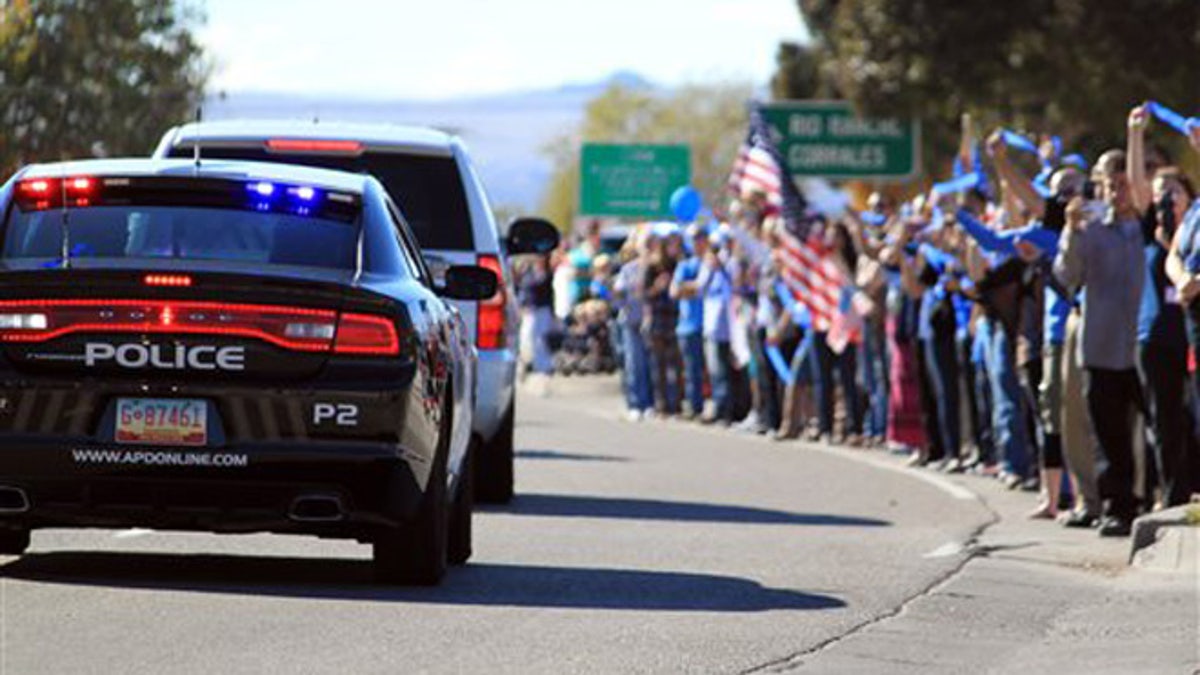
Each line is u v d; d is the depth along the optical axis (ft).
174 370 82.23
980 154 160.56
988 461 163.43
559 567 97.86
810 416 208.54
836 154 359.05
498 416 126.31
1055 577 100.32
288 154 121.49
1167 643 78.74
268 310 82.38
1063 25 345.72
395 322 83.41
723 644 76.18
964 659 75.92
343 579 89.66
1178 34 342.44
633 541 111.24
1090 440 124.67
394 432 83.10
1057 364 129.59
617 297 256.11
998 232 140.97
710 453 185.26
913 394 183.01
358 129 124.06
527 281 317.01
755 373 216.95
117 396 82.28
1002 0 348.79
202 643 72.08
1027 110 370.53
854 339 195.93
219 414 82.33
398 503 83.61
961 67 349.82
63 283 82.28
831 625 82.02
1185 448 117.29
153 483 82.38
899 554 107.96
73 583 85.10
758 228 220.43
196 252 86.22
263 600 82.23
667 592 90.12
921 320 167.63
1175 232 116.67
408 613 80.59
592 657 72.38
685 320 237.66
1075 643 80.02
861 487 151.33
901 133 358.43
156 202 88.12
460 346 94.84
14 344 82.33
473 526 116.78
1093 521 124.98
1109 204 119.75
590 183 394.93
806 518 128.16
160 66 371.15
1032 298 137.59
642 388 249.55
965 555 107.34
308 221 88.02
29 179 88.53
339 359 82.79
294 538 103.76
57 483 82.48
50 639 71.77
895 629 82.02
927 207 173.78
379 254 87.86
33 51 348.79
